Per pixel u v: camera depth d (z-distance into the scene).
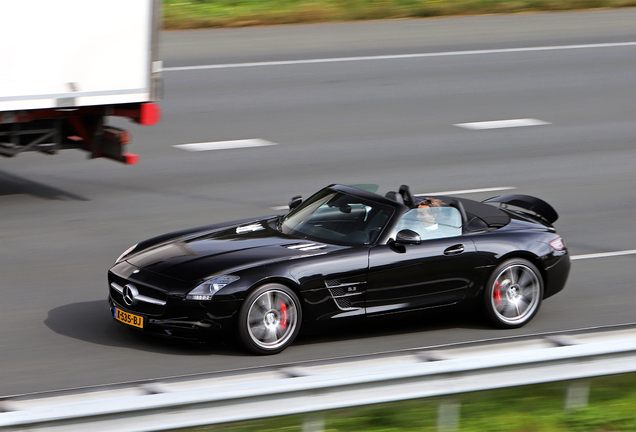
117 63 23.59
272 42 46.12
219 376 10.80
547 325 16.45
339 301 14.88
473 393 11.49
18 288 17.92
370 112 35.97
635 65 44.84
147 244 16.23
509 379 11.59
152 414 10.02
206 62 42.22
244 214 24.00
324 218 16.12
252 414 10.37
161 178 27.38
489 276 15.88
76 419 9.66
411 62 43.62
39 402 10.06
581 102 38.62
